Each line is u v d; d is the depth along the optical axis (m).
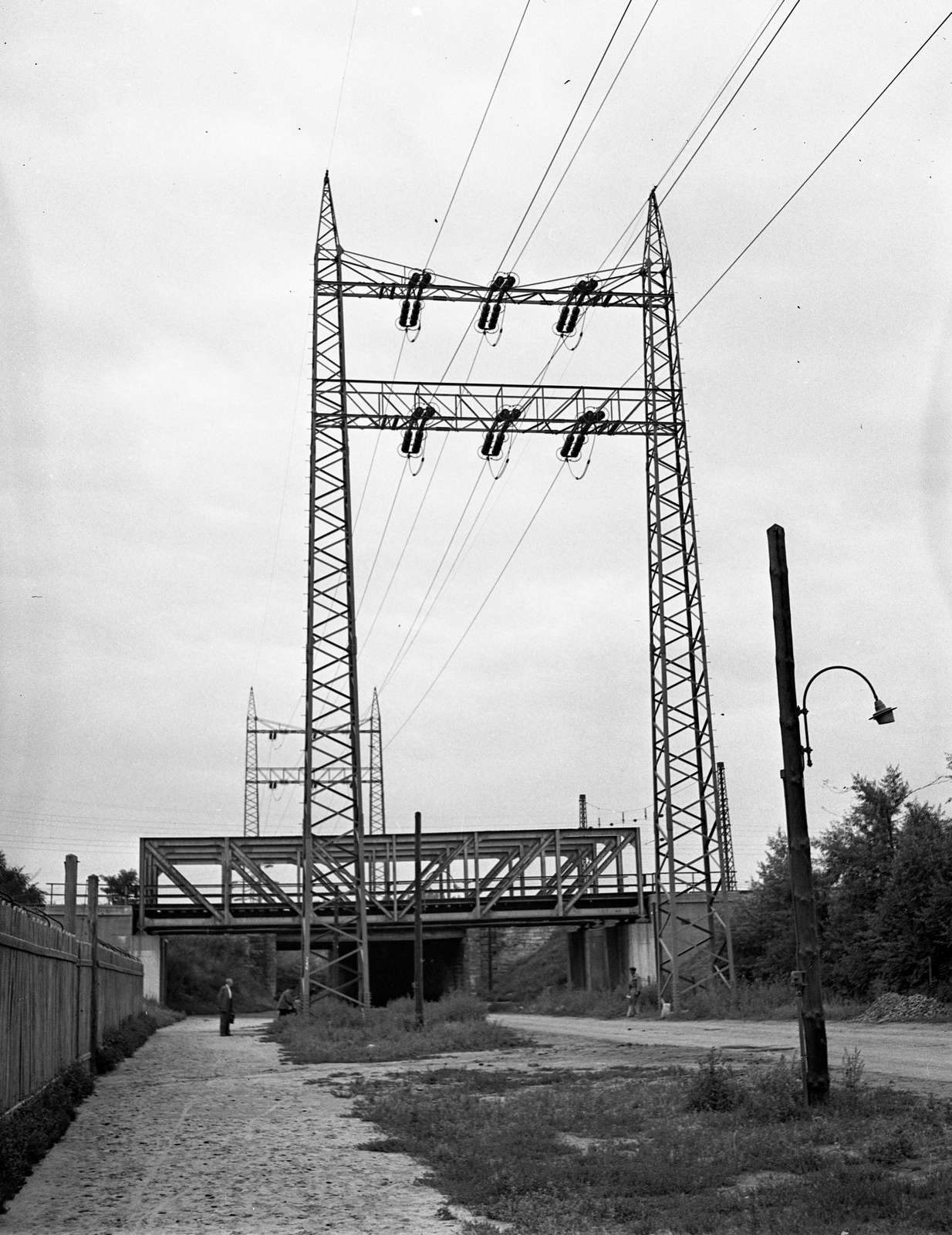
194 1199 11.95
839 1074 19.70
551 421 48.34
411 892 66.19
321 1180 12.86
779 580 17.70
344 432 48.09
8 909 15.30
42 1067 18.44
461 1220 10.73
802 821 16.83
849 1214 9.88
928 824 44.03
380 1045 33.84
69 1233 10.45
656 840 48.59
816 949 16.42
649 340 49.84
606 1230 10.17
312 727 47.59
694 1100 16.88
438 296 48.59
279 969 127.38
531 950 97.56
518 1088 21.64
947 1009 38.06
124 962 38.31
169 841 64.50
